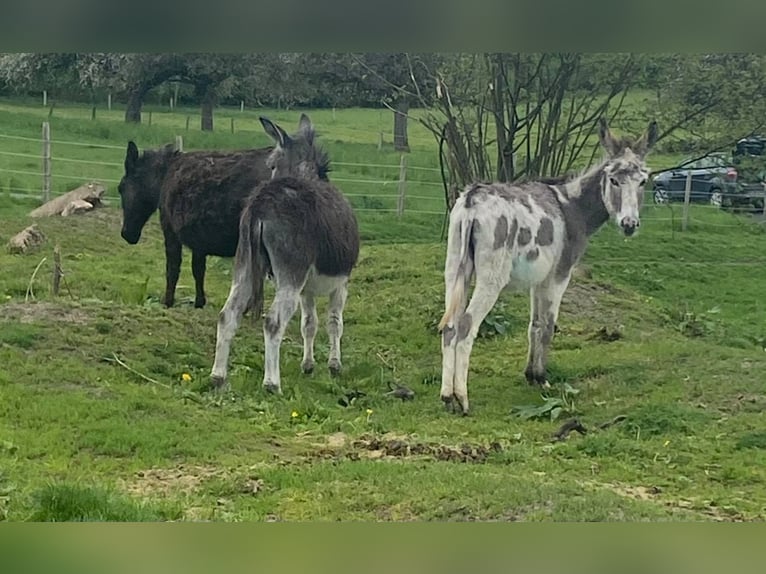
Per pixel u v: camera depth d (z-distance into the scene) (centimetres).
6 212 2025
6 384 1012
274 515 736
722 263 2083
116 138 2983
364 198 2475
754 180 2648
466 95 1750
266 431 965
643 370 1209
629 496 814
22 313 1208
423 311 1470
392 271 1678
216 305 1440
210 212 1317
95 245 1786
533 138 2384
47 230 1814
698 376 1171
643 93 2275
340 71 2675
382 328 1416
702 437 974
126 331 1207
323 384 1132
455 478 812
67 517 711
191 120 3328
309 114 3528
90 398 996
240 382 1097
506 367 1267
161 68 2944
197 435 926
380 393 1140
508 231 1105
